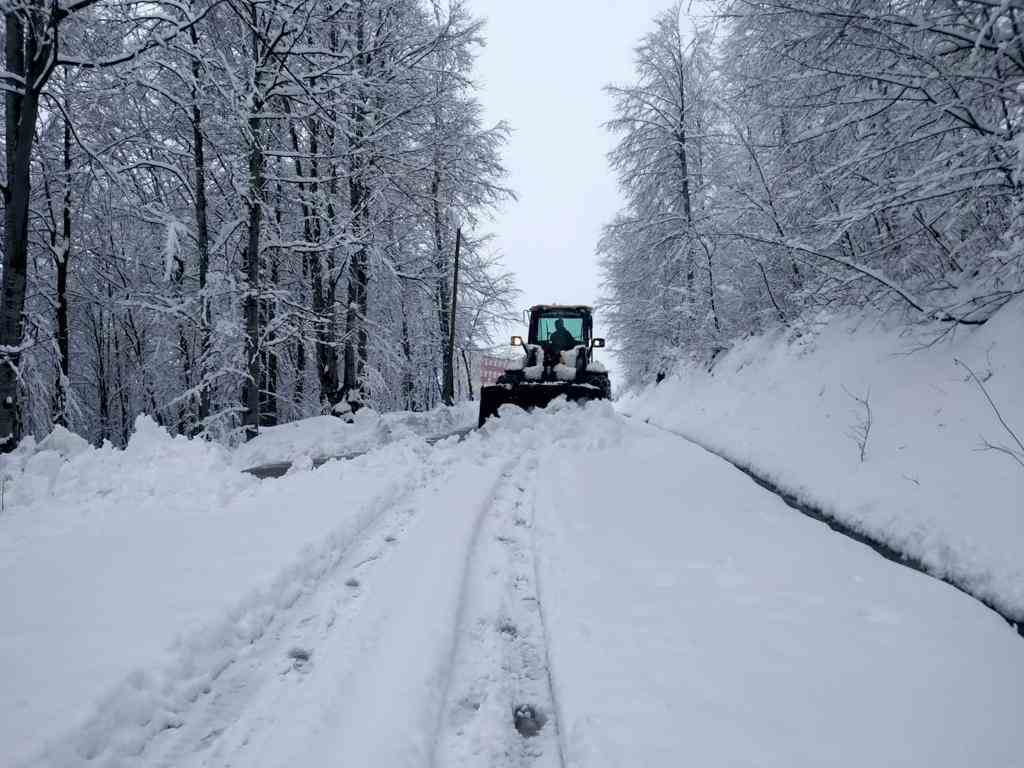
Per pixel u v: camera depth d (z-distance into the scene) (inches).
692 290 597.0
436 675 87.1
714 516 172.9
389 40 531.8
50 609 104.0
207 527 158.4
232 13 442.6
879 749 68.9
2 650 89.0
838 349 292.8
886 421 210.4
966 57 189.5
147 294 499.5
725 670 86.7
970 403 179.3
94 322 768.3
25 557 133.9
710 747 68.5
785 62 236.1
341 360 705.6
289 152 454.0
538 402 396.2
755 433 295.9
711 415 406.0
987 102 192.2
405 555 136.5
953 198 205.6
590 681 83.1
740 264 426.0
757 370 399.9
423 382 962.1
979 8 178.2
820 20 210.5
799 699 79.4
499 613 111.6
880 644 95.6
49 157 467.5
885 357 246.2
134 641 92.0
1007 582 114.0
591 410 360.2
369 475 234.1
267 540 143.5
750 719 74.4
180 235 410.6
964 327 212.1
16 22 313.0
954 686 83.1
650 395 728.3
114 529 159.2
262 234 534.3
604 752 67.4
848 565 132.0
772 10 215.8
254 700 84.6
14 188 307.9
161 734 77.0
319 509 174.1
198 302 444.1
